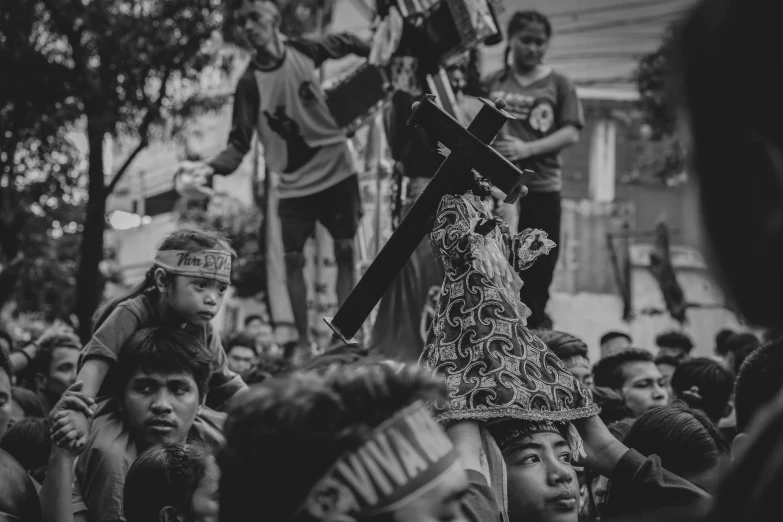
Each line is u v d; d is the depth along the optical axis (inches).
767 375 112.0
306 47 327.9
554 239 294.7
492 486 107.1
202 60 482.3
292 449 66.9
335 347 250.4
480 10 280.5
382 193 325.7
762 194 48.9
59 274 630.5
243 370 300.5
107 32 464.8
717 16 49.9
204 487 126.3
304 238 333.7
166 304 161.2
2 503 136.1
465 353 109.6
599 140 595.5
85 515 156.4
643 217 597.9
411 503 67.1
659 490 110.9
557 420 109.0
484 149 110.4
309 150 327.3
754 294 50.1
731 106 49.4
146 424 154.5
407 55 291.0
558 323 586.9
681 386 218.4
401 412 68.9
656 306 587.5
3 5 461.4
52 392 289.4
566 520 110.3
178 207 751.1
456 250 111.5
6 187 501.0
